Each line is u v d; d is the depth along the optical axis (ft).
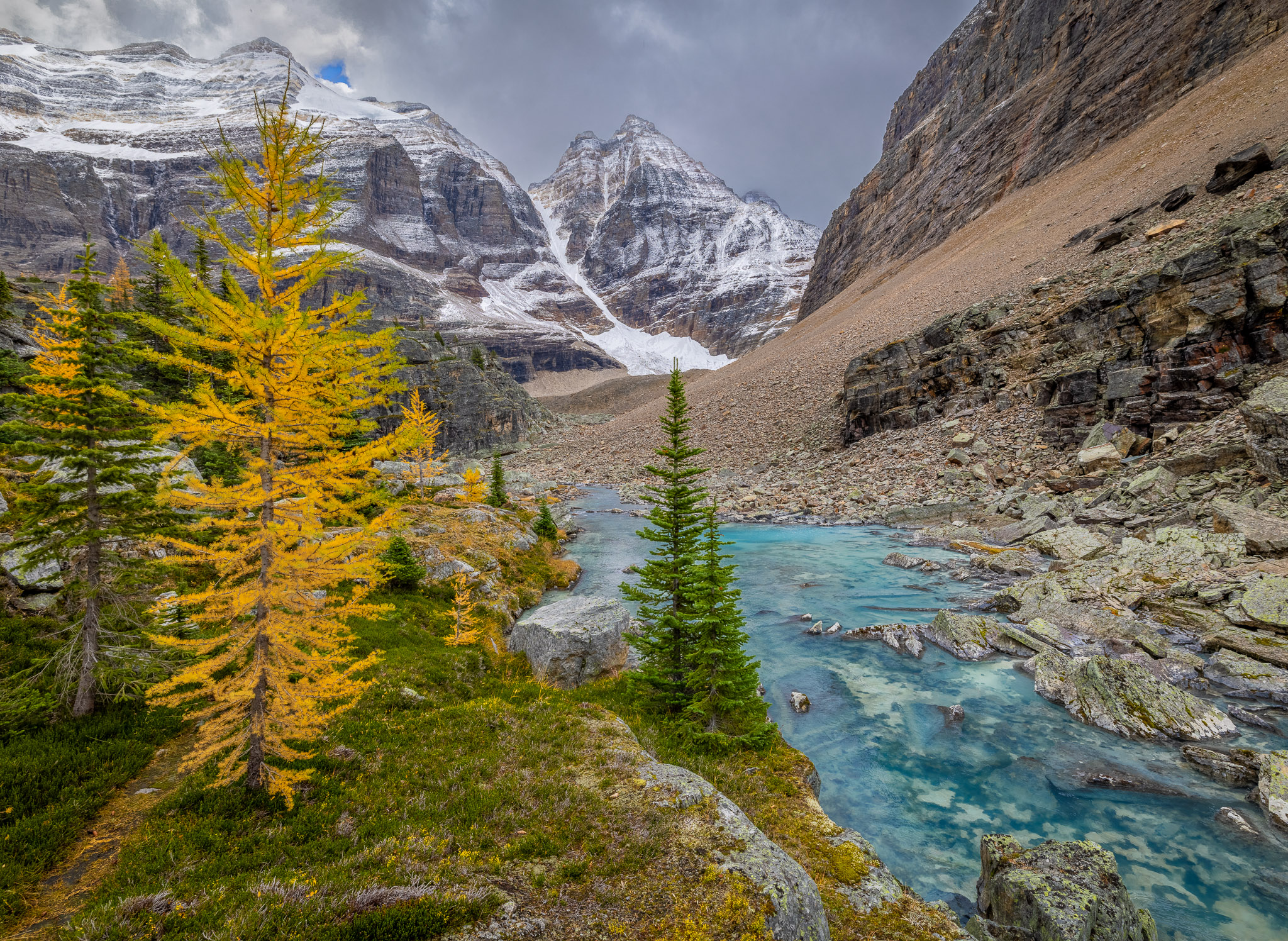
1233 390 111.55
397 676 50.90
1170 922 31.27
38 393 35.55
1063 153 322.75
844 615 86.38
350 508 29.40
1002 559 100.83
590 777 35.37
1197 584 73.31
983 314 197.57
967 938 27.20
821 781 45.42
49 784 30.83
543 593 103.19
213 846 27.09
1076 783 44.16
